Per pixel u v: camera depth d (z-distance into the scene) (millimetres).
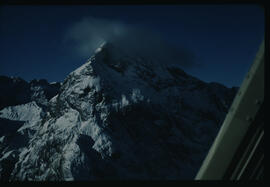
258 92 2234
